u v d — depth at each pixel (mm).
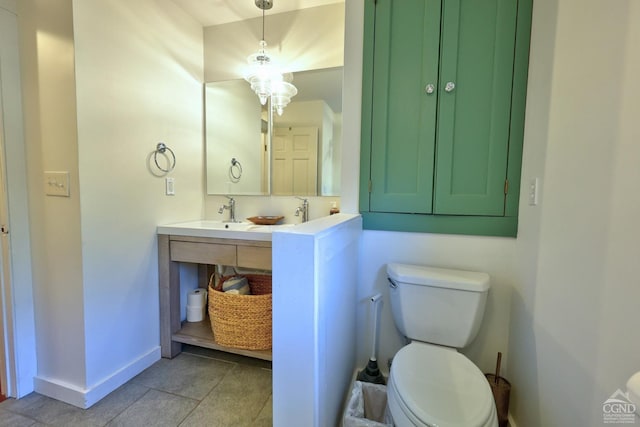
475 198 1396
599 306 734
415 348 1179
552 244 991
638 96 623
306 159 1973
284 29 1961
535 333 1105
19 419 1286
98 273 1411
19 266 1398
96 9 1366
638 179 615
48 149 1354
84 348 1363
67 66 1280
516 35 1297
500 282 1392
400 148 1481
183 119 1971
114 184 1484
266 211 2076
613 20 719
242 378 1602
